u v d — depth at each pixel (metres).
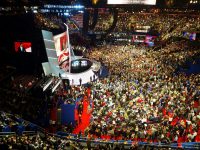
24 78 38.41
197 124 28.22
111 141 24.16
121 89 36.97
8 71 39.19
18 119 25.50
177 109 30.45
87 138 24.44
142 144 23.67
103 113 29.64
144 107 30.39
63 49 44.75
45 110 30.38
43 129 25.45
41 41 39.84
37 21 45.25
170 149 23.08
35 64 40.00
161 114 29.27
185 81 40.97
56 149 19.75
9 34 40.31
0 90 32.81
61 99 34.31
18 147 17.64
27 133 22.89
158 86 38.59
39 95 33.19
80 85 41.41
